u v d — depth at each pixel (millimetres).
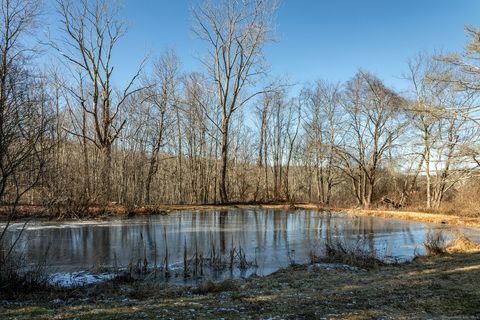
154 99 37250
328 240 16359
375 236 20734
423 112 27672
